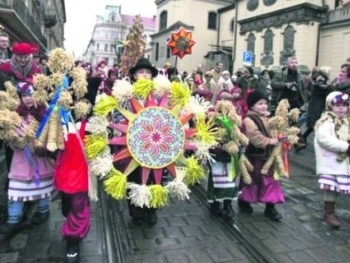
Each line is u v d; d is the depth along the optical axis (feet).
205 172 18.42
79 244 14.57
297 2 99.25
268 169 18.20
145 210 17.35
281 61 103.19
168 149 15.47
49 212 18.02
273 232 16.83
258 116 18.42
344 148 16.99
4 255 14.08
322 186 17.53
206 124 16.38
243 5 120.47
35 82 13.58
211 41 148.46
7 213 17.53
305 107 36.24
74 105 13.79
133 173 15.93
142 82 15.30
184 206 19.94
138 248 15.05
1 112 13.67
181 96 15.71
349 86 28.71
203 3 146.82
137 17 72.18
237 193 18.83
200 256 14.49
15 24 71.26
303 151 33.81
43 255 14.16
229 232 16.74
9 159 16.90
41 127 13.58
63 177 13.51
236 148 16.87
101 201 20.16
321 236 16.56
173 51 43.55
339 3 98.84
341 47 94.43
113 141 15.03
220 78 36.19
